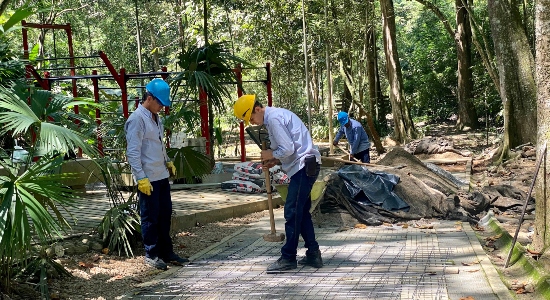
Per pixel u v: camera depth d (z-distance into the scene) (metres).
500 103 22.77
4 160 4.31
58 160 4.44
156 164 5.42
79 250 5.65
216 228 7.25
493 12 14.02
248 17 19.70
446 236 6.38
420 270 4.92
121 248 5.82
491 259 5.54
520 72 13.73
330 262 5.39
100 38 25.83
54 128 4.20
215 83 7.14
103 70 25.33
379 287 4.46
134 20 24.94
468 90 24.00
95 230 6.23
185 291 4.61
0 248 3.79
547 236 5.30
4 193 3.90
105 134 6.11
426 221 7.30
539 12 5.23
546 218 5.31
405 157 9.73
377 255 5.60
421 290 4.34
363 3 19.86
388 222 7.29
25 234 3.82
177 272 5.26
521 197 8.44
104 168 5.65
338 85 31.80
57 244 5.49
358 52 21.22
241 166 9.73
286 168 5.14
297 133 5.10
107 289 4.76
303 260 5.27
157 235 5.47
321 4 18.72
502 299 4.08
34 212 3.87
